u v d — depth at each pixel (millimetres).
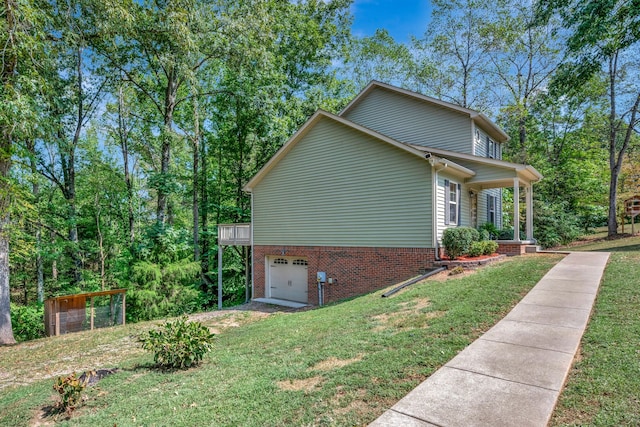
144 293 14234
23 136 10156
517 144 24719
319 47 22766
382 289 11023
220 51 15852
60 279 18719
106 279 17703
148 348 5734
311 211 13922
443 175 11852
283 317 9805
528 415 3088
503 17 23250
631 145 24016
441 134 15469
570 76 11477
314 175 13875
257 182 15688
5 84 8883
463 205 13703
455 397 3482
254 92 18500
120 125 20203
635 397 3195
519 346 4637
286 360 5328
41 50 10000
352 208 12820
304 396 3902
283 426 3330
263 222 15516
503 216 23641
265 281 15500
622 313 5438
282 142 20547
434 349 4777
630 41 10266
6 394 5762
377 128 17312
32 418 4379
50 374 6922
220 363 5727
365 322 6832
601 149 26484
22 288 22188
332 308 9609
